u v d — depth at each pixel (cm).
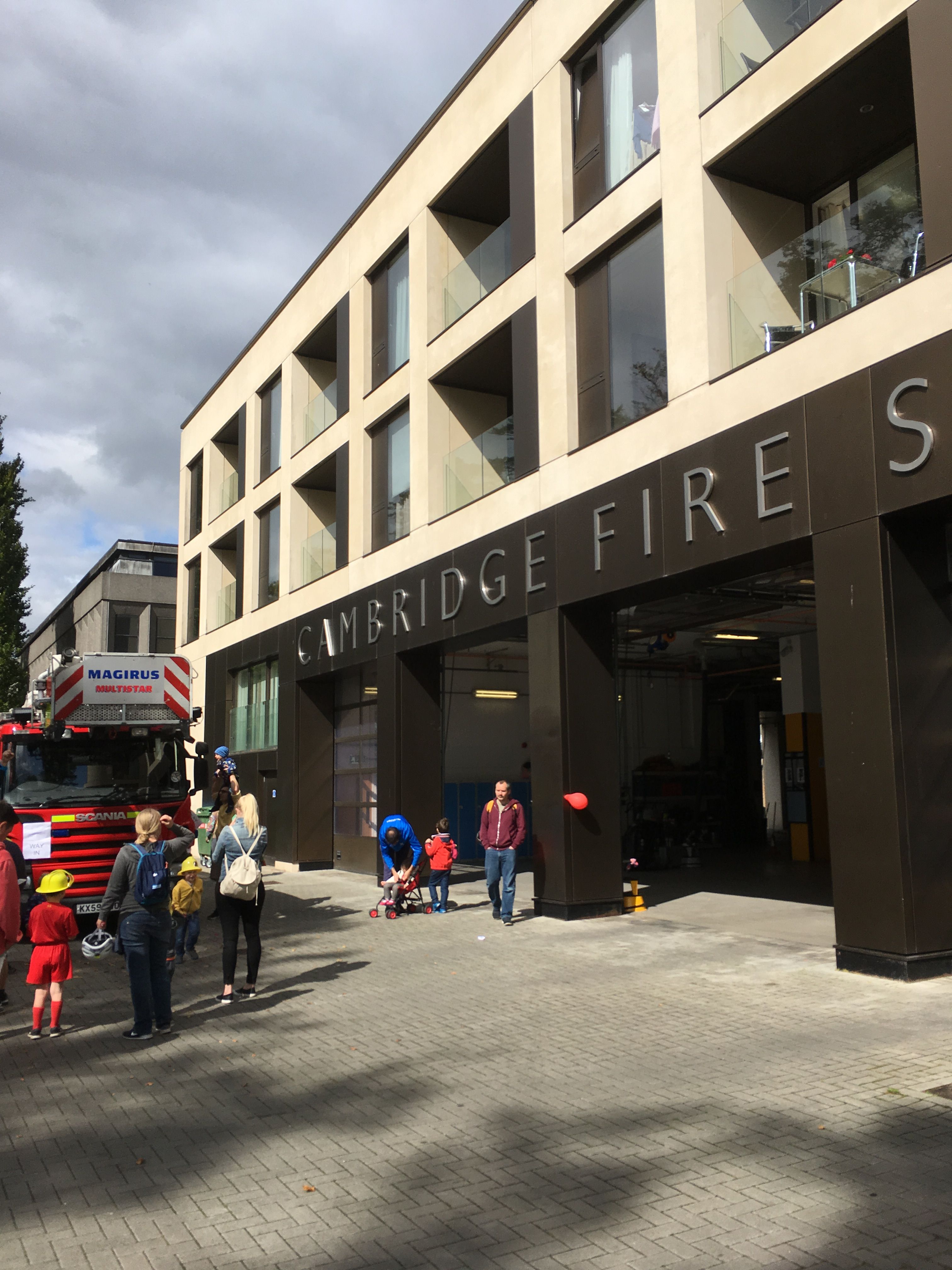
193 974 1020
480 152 1617
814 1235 402
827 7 990
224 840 901
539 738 1353
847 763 899
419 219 1822
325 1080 649
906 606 888
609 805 1332
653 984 900
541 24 1469
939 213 853
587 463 1303
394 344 1953
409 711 1780
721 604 1537
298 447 2395
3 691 3981
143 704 1350
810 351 975
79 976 1045
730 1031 724
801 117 1052
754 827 2627
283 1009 855
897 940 846
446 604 1623
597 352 1335
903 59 958
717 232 1142
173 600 4703
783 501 993
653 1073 633
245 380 2764
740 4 1135
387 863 1431
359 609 1952
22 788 1282
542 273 1430
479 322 1589
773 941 1084
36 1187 480
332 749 2252
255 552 2628
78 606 5181
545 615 1357
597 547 1263
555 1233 416
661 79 1215
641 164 1248
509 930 1242
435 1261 395
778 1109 552
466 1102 592
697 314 1134
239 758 2634
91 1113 593
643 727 2448
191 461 3266
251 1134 550
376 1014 827
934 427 841
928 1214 416
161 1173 495
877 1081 590
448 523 1645
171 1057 715
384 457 1966
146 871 773
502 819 1305
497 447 1581
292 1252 406
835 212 1182
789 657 2114
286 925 1355
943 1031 690
